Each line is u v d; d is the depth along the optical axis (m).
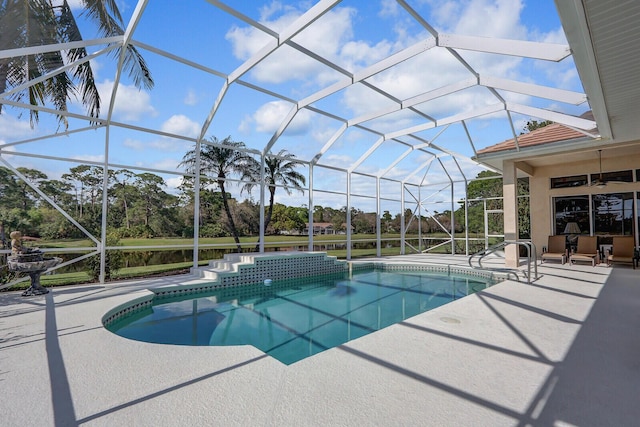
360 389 2.54
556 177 11.98
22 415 2.21
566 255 10.50
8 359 3.16
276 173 12.37
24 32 6.53
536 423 2.09
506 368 2.92
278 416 2.17
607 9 3.17
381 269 12.23
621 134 7.52
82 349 3.42
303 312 6.52
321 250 13.09
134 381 2.70
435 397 2.41
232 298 7.59
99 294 6.23
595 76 4.55
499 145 10.60
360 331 5.42
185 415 2.19
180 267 9.44
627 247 9.48
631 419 2.13
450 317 4.57
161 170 8.35
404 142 11.95
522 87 6.48
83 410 2.26
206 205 10.24
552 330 3.99
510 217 10.22
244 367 2.97
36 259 5.97
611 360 3.09
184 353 3.32
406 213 16.53
